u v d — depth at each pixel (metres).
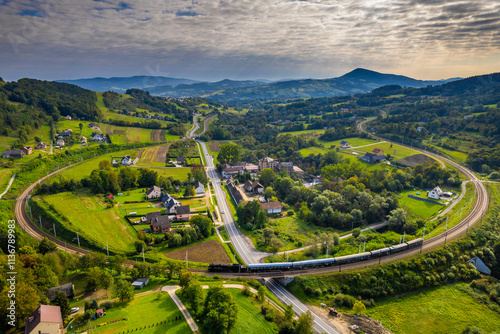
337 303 86.25
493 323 81.81
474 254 106.69
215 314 64.06
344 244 114.44
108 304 73.88
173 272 93.94
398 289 92.56
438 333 78.44
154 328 66.00
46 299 72.06
